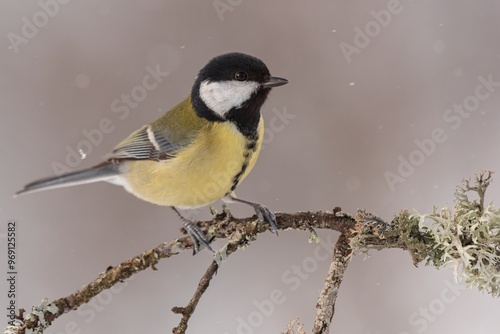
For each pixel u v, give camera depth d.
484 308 9.62
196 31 12.94
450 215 5.30
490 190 11.27
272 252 10.93
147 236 11.17
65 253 10.89
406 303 10.17
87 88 12.33
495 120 12.07
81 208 11.36
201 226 6.36
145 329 10.20
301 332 4.78
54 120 12.05
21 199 11.43
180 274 10.84
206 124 7.63
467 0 13.35
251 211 11.33
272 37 12.88
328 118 12.13
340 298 10.32
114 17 13.09
